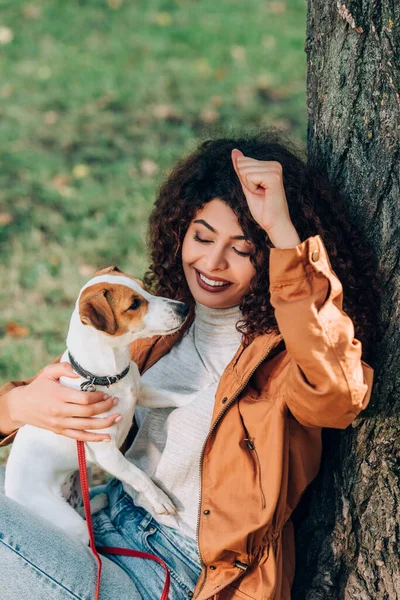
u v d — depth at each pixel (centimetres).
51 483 298
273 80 841
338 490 268
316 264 224
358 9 246
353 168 260
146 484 269
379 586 260
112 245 571
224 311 277
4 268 552
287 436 247
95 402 265
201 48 909
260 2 1029
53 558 241
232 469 251
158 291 310
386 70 241
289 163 268
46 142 718
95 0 1014
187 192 273
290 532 271
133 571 257
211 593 245
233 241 261
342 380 224
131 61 875
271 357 260
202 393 270
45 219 606
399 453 255
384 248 252
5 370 457
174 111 771
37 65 866
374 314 256
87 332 278
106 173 666
